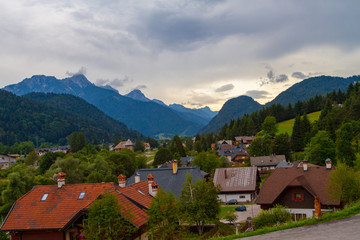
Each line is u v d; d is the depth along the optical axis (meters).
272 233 20.91
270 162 117.25
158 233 27.48
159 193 28.69
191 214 34.81
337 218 21.84
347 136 83.56
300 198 40.94
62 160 84.44
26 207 32.34
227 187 67.06
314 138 91.81
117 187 34.78
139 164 119.44
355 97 160.00
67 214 30.81
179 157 126.75
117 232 25.86
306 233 19.64
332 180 35.41
